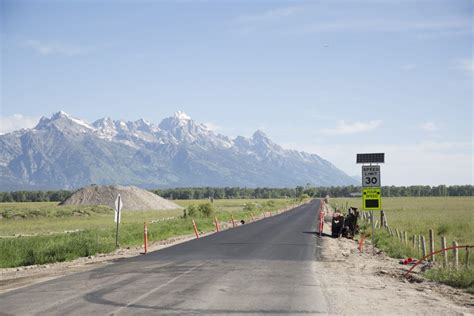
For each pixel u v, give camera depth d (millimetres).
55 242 29672
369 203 26391
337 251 28375
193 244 31406
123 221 64250
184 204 148625
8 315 11891
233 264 21703
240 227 48406
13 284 17312
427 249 28625
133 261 23266
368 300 14086
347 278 18312
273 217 69688
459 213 70375
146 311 12297
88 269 20781
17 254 26375
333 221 38812
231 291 15148
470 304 13992
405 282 17891
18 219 73812
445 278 17781
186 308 12656
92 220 68438
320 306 13031
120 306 12898
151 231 39562
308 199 197125
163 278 17750
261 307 12820
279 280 17328
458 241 33219
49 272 20656
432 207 95500
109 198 111625
